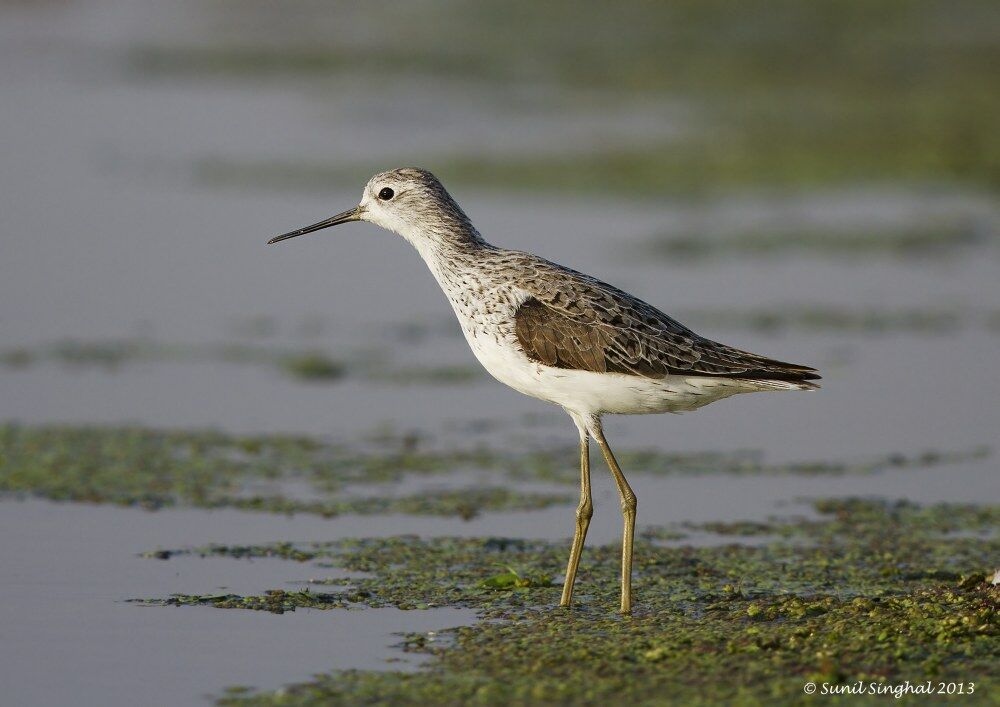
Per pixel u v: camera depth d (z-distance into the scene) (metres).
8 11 45.44
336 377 17.16
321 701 8.38
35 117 31.44
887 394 16.11
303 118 31.62
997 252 21.97
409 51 38.88
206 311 19.67
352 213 11.62
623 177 26.03
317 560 11.30
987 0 42.50
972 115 30.20
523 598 10.42
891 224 23.39
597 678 8.62
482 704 8.27
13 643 9.45
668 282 20.50
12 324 18.88
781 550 11.58
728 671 8.66
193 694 8.59
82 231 23.03
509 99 33.09
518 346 10.23
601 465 14.10
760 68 35.53
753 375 10.01
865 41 38.09
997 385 16.34
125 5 47.03
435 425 15.34
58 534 11.83
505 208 24.08
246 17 44.88
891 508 12.68
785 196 24.95
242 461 13.99
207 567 11.08
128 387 16.50
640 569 11.14
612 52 37.88
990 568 10.97
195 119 31.56
